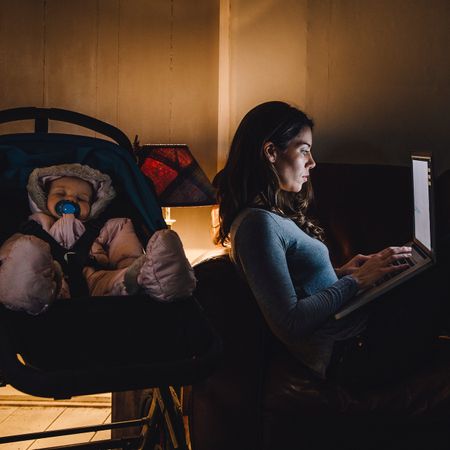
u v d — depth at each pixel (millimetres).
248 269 1660
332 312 1654
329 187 2395
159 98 2924
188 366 1291
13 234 1644
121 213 1817
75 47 2867
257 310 1766
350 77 2785
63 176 1737
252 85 2838
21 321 1314
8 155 1755
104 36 2881
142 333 1354
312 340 1687
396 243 2346
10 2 2824
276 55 2816
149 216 1737
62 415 2418
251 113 1822
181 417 1604
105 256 1685
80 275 1586
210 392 1812
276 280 1631
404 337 1617
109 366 1257
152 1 2895
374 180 2404
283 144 1778
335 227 2363
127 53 2900
